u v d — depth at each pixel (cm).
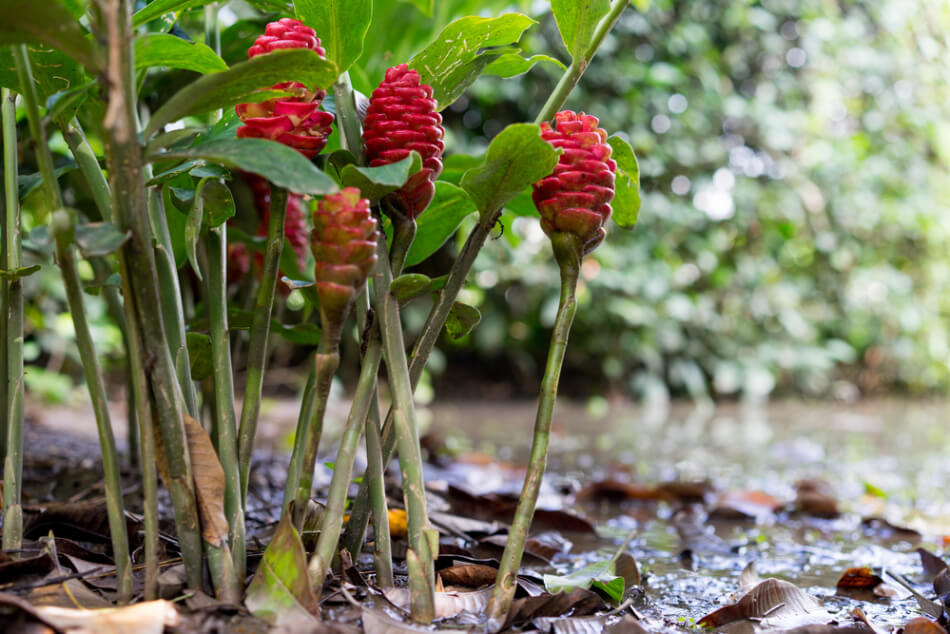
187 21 197
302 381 488
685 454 292
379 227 117
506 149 113
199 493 112
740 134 545
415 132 115
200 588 113
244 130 114
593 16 122
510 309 494
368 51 192
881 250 590
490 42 124
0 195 131
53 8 102
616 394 523
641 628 114
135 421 177
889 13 550
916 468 264
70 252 109
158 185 120
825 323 591
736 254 547
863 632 117
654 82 478
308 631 108
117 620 105
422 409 455
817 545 163
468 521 158
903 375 632
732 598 131
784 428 396
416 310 449
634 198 130
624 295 500
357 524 125
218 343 117
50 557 116
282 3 131
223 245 118
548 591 123
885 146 572
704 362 545
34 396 376
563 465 257
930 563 144
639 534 167
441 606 117
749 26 542
